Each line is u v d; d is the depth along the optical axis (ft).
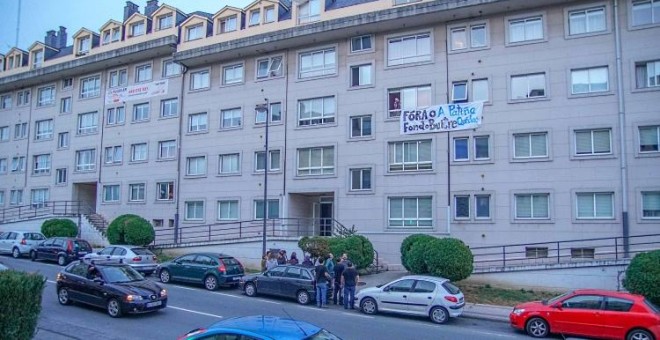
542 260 80.79
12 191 150.61
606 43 81.41
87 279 53.57
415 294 56.08
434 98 92.17
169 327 46.06
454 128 89.86
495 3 85.30
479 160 87.56
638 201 76.79
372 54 98.32
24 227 130.41
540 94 85.15
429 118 92.02
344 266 65.00
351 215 96.78
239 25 112.68
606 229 78.28
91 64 132.36
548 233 81.71
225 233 110.01
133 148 127.03
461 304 55.62
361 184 97.14
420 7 89.81
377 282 76.28
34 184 145.48
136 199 124.67
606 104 80.38
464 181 88.38
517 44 87.10
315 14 103.96
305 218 100.27
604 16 82.17
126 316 50.83
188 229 114.73
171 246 102.89
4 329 27.45
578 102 82.12
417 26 95.09
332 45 102.73
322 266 62.49
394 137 94.79
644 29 79.36
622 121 78.69
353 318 54.75
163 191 120.67
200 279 72.59
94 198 142.92
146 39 125.80
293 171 103.55
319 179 100.68
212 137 114.73
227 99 113.91
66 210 136.36
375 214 94.73
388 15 92.43
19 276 28.86
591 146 81.05
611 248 77.61
